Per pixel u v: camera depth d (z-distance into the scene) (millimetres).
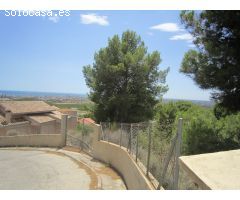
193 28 14117
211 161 2881
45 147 20516
